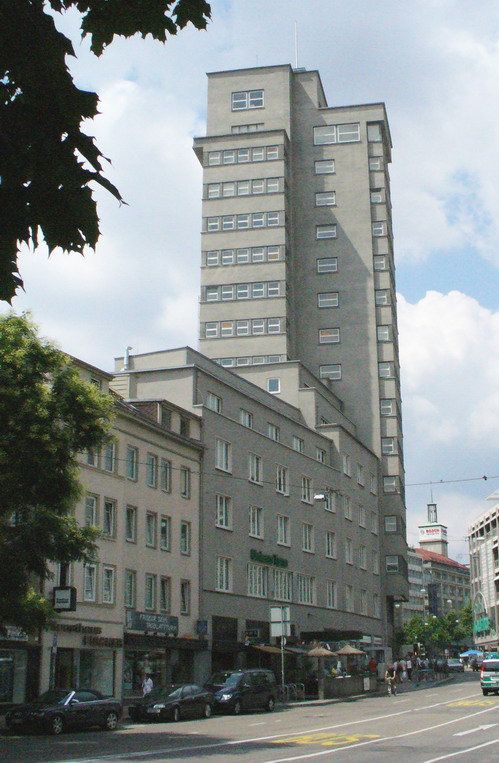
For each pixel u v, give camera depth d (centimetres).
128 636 3888
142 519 4134
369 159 8300
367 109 8381
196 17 509
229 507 4969
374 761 1862
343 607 6322
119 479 3959
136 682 3975
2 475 2372
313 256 8144
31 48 438
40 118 450
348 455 6794
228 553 4881
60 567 3500
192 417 4703
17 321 2562
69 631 3491
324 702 4559
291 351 7788
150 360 5362
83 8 505
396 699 4838
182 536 4500
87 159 457
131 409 4109
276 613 4497
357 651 5184
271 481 5494
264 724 3109
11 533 2559
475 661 10600
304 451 6106
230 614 4806
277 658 5188
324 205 8238
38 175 444
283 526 5622
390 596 7500
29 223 454
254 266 7725
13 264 459
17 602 2520
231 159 7988
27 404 2431
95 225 455
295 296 8081
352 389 7812
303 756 1972
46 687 3344
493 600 13638
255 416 5484
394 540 7556
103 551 3791
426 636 14100
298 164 8369
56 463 2433
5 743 2417
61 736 2697
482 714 3491
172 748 2198
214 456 4875
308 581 5866
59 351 2586
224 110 8388
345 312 7981
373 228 8156
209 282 7762
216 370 5553
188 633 4406
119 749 2186
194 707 3450
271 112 8325
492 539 13612
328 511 6284
